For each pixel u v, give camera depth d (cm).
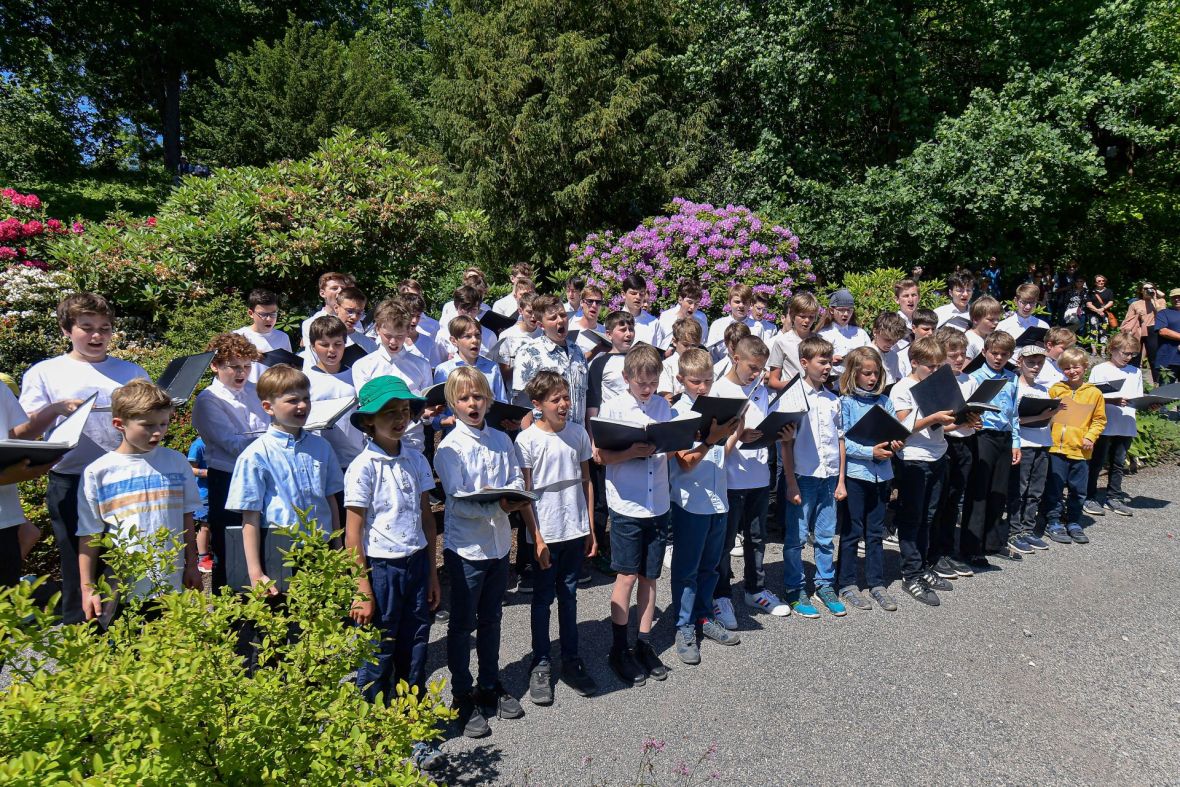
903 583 529
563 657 404
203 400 417
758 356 462
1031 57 1495
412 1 3081
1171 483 791
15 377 714
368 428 350
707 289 1077
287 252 851
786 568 500
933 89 1560
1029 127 1303
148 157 2638
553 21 1560
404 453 360
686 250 1121
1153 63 1436
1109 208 1714
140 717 196
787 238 1141
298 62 1930
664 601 518
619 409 437
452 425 515
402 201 935
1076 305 1519
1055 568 569
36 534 361
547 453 403
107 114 2591
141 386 346
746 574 510
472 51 1568
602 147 1474
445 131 1655
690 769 331
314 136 1864
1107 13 1415
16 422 370
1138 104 1448
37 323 777
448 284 1220
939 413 502
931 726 368
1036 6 1540
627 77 1506
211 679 212
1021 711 382
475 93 1544
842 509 508
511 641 455
